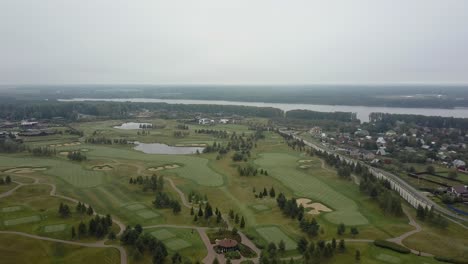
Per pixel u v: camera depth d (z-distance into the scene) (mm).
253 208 145375
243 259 103500
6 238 112375
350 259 105188
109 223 123000
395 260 104688
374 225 130375
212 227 125438
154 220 131375
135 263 100750
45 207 140500
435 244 115375
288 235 120000
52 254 104188
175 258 99688
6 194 154375
